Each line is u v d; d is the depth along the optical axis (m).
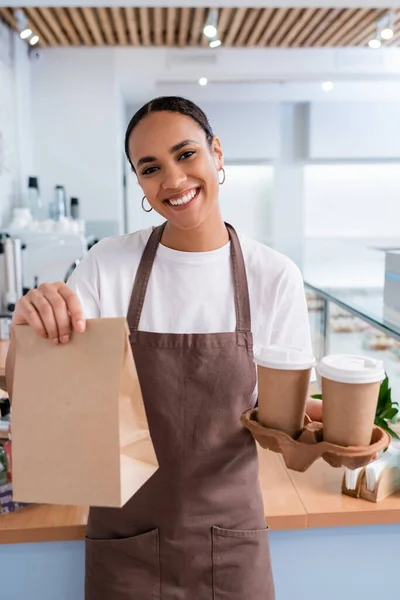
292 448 0.80
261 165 5.09
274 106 4.77
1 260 2.47
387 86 4.67
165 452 1.03
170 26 3.61
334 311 2.21
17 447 0.74
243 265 1.09
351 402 0.76
